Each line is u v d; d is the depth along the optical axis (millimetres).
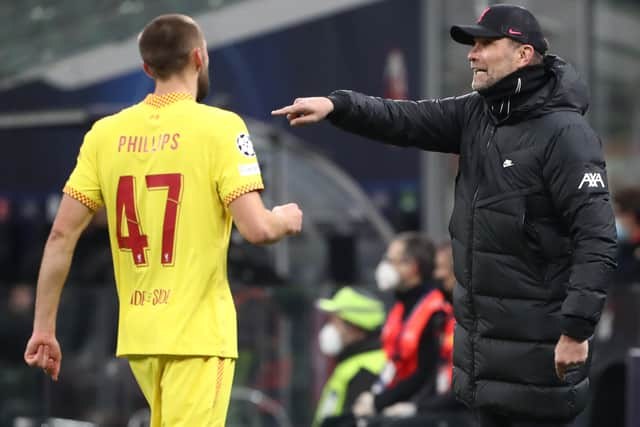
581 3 39938
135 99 40031
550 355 16219
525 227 16109
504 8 16234
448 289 24719
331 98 16531
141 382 15891
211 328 15320
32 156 38781
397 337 24719
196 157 15328
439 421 24141
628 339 27469
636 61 41094
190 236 15320
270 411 31500
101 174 15797
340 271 36250
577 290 15539
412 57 38844
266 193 35438
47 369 16141
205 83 16094
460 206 16750
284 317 31938
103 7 40094
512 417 16594
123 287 15766
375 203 37875
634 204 29797
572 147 15875
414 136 17078
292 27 39500
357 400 25781
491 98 16312
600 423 26250
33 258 38219
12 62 40469
